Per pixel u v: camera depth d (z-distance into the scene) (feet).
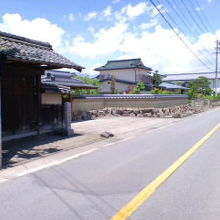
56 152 28.12
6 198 15.44
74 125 54.34
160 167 21.58
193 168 21.18
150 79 152.25
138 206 13.98
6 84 31.55
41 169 21.54
